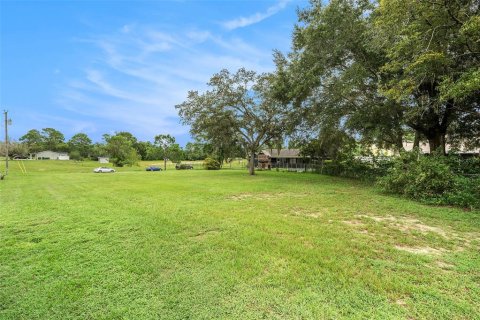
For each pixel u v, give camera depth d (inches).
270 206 295.7
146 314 96.7
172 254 151.9
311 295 106.4
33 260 146.7
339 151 793.6
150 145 2819.9
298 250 154.7
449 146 708.7
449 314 94.0
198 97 765.9
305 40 517.3
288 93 570.3
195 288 113.8
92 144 3061.0
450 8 299.1
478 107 458.6
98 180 697.6
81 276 127.0
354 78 446.3
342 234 187.5
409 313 94.7
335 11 460.4
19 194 425.7
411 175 340.2
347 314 94.3
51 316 97.2
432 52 295.1
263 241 171.8
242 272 127.3
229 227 206.4
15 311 100.2
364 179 610.9
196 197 366.3
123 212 267.0
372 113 490.0
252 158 862.5
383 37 353.1
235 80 756.0
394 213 258.7
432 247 163.6
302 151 1007.0
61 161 2439.7
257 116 800.3
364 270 128.8
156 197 367.6
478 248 161.8
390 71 391.9
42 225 220.7
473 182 307.3
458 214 252.7
